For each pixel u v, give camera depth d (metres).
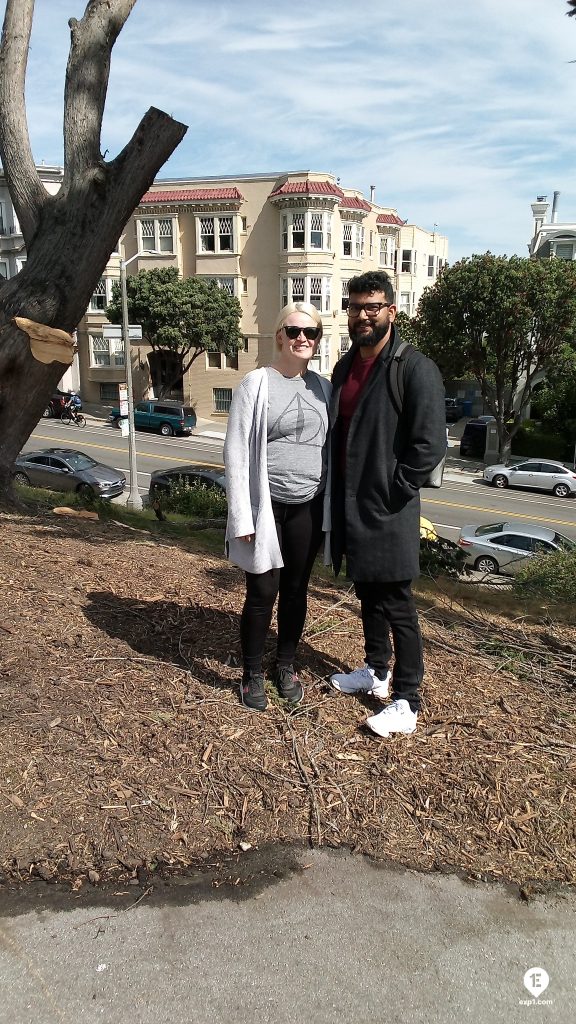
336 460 2.72
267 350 35.31
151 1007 1.70
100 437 31.84
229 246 34.69
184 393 37.06
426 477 2.50
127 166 6.10
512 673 3.63
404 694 2.86
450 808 2.47
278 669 3.06
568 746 2.90
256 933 1.93
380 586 2.74
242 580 4.66
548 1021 1.74
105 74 6.24
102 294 37.69
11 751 2.48
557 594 7.17
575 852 2.32
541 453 31.70
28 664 3.03
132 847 2.17
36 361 6.16
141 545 5.56
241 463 2.61
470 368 29.08
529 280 25.84
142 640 3.42
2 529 5.21
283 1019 1.70
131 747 2.59
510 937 1.98
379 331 2.50
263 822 2.33
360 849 2.26
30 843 2.14
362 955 1.88
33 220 6.31
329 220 33.28
